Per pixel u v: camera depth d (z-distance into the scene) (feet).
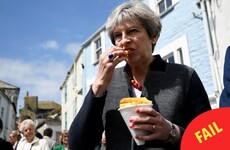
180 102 4.84
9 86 122.31
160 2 29.45
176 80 5.03
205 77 21.66
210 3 20.92
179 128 4.29
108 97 5.12
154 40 5.51
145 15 4.99
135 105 3.98
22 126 17.13
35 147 16.66
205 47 22.08
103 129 5.08
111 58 4.59
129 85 5.14
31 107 145.28
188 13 24.49
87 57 45.03
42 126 92.99
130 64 5.06
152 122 3.95
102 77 4.58
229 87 4.68
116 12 5.10
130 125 4.01
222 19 19.12
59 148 20.83
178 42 25.14
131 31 4.94
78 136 4.60
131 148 4.53
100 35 41.22
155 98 4.84
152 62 5.33
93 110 4.54
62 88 74.43
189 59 23.40
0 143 15.17
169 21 26.99
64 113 68.64
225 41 18.67
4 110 96.43
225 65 5.15
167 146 4.41
